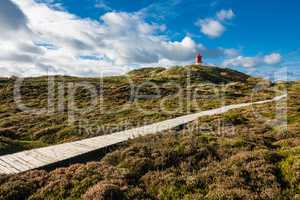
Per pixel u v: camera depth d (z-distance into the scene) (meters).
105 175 13.11
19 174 13.74
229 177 12.29
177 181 12.35
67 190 12.00
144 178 13.02
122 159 15.78
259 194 10.94
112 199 10.84
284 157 14.55
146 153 16.08
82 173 13.38
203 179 12.40
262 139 19.73
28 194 12.02
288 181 11.91
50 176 13.51
